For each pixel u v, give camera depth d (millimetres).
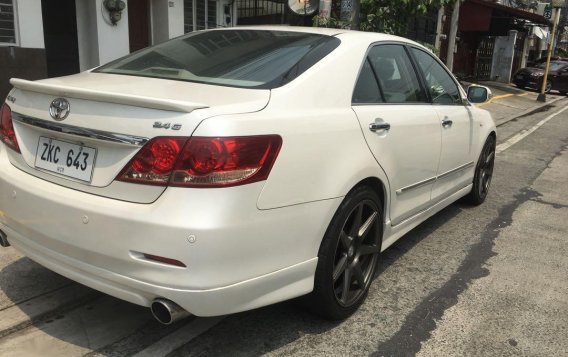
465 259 4230
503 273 3996
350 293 3217
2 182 2807
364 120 3092
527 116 14969
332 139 2795
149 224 2262
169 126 2289
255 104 2527
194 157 2246
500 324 3246
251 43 3303
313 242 2719
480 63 26047
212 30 3729
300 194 2588
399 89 3713
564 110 17281
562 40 43812
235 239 2311
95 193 2461
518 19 23172
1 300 3150
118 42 9203
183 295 2279
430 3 6859
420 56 4176
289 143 2527
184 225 2223
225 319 3133
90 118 2457
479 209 5613
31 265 3602
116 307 3188
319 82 2896
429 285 3730
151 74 3051
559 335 3158
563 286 3826
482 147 5297
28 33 7770
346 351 2883
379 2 6797
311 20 6949
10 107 2891
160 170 2281
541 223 5242
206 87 2738
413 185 3746
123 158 2383
